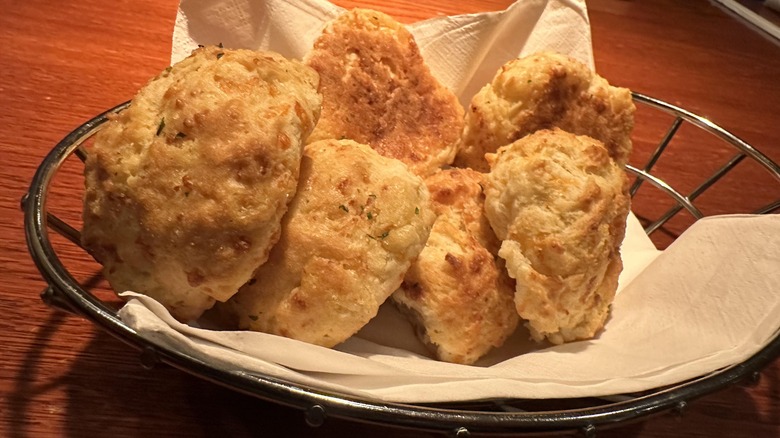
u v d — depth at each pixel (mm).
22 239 172
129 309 118
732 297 176
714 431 170
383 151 196
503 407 135
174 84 147
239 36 213
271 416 143
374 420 113
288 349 130
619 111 215
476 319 166
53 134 206
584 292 170
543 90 202
